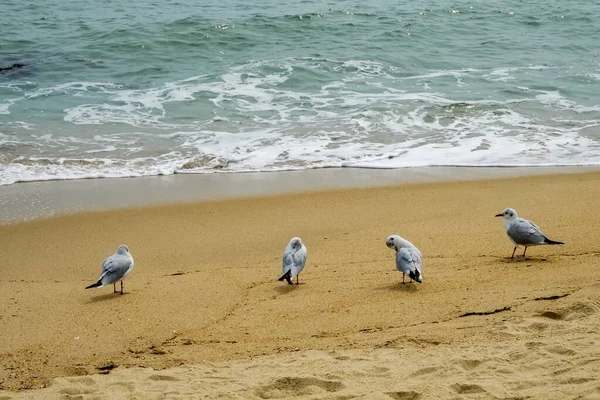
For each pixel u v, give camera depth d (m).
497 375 5.44
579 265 8.41
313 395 5.32
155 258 9.93
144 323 7.41
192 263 9.66
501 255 9.29
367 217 11.55
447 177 13.82
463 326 6.71
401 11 29.08
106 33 24.95
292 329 7.04
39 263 9.77
